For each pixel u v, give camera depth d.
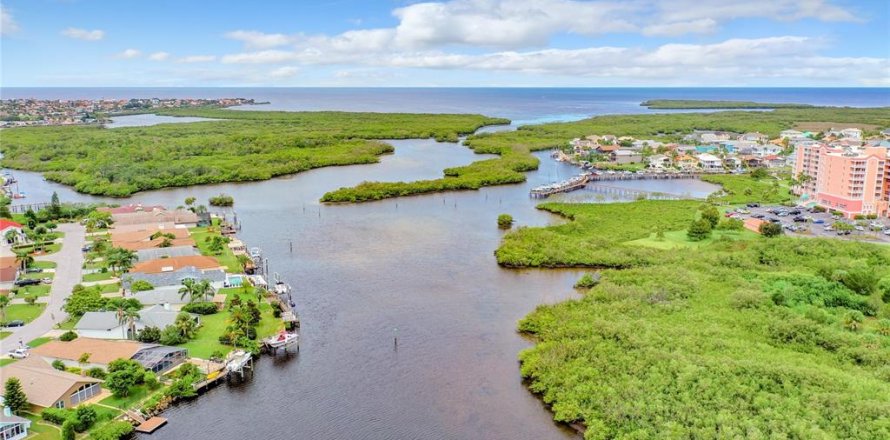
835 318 119.94
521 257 166.62
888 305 125.88
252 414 94.88
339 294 144.38
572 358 105.69
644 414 86.38
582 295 143.38
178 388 98.06
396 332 123.56
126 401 95.25
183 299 133.88
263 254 176.88
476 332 123.62
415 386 102.81
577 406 91.69
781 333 112.81
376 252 178.88
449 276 157.62
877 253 161.62
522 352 111.69
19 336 116.88
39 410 90.12
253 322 124.25
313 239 193.00
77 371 102.19
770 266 157.25
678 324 118.31
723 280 146.25
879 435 78.56
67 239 189.38
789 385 91.50
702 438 79.75
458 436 88.94
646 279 145.75
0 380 93.94
